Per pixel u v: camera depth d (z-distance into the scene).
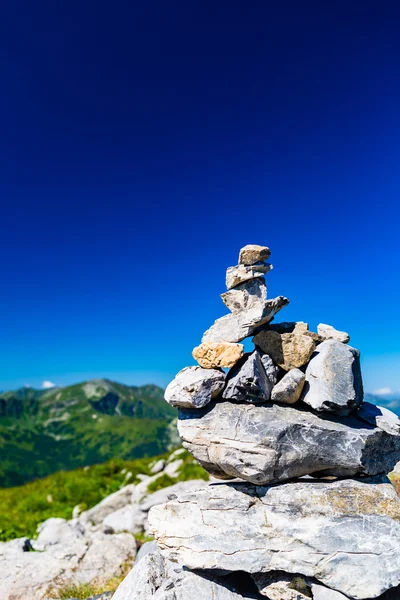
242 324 1.15
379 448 1.09
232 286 1.22
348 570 0.96
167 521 1.12
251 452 1.04
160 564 1.19
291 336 1.15
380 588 0.94
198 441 1.11
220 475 1.20
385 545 0.97
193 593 1.03
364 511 1.02
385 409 1.19
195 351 1.18
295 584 1.03
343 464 1.05
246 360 1.12
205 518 1.09
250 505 1.08
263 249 1.19
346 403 1.04
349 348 1.11
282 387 1.08
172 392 1.14
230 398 1.12
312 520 1.02
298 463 1.05
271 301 1.14
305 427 1.05
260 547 1.03
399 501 1.04
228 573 1.07
